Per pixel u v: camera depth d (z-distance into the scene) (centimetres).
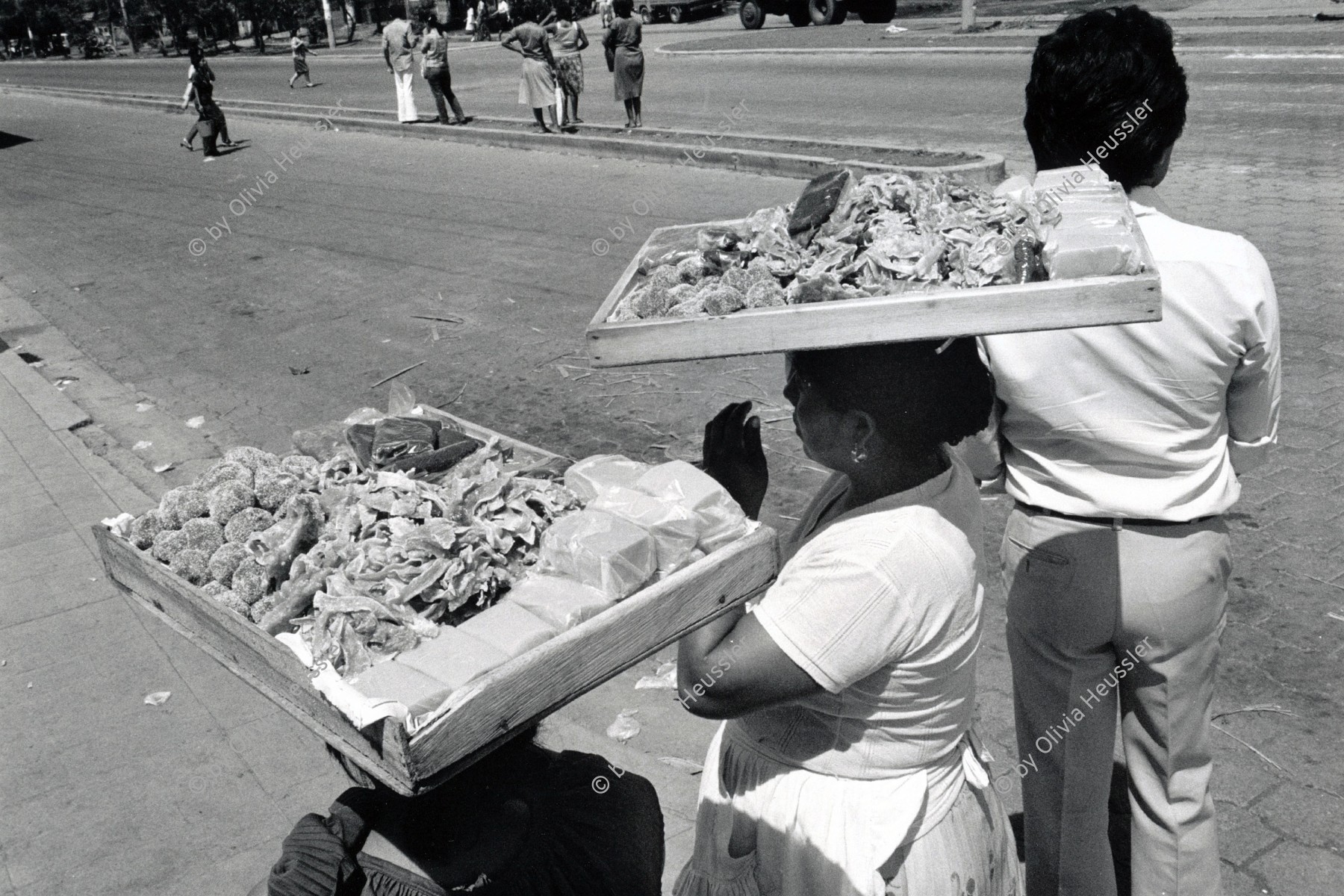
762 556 186
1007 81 1678
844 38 2414
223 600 186
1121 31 218
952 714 181
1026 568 240
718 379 738
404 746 145
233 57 4794
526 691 159
